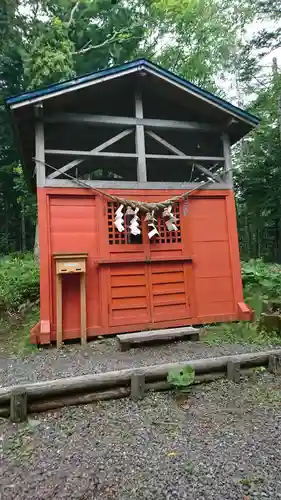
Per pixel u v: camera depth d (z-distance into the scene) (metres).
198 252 6.19
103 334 5.48
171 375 3.34
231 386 3.54
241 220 16.92
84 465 2.32
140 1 14.07
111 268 5.68
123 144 8.07
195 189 6.25
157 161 8.30
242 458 2.35
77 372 3.98
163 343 5.13
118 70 5.73
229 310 6.20
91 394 3.21
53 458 2.41
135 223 5.72
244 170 13.10
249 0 13.65
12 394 2.91
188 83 6.08
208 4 14.51
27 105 5.32
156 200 6.02
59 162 8.30
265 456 2.36
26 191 13.43
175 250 6.07
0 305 6.62
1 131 12.82
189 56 15.27
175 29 15.02
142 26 13.93
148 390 3.38
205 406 3.15
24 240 15.87
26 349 4.98
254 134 13.23
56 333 5.17
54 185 5.53
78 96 5.96
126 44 13.78
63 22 11.84
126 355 4.61
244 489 2.04
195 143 8.06
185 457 2.37
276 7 12.73
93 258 5.61
